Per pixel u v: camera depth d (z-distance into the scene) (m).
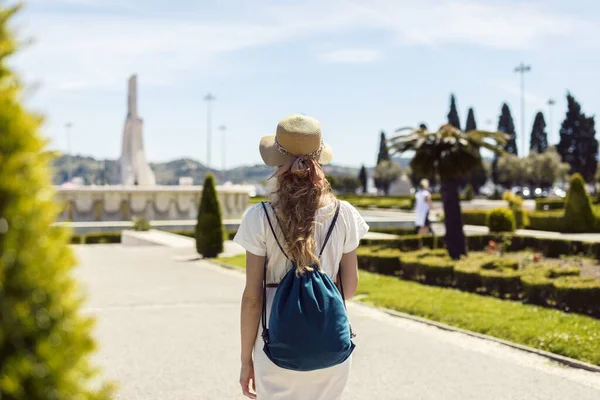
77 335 1.77
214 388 5.88
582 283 9.45
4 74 1.78
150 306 10.09
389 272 14.09
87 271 14.64
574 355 6.73
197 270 14.97
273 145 3.11
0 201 1.65
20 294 1.67
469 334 7.97
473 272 11.34
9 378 1.59
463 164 14.55
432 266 12.42
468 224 33.12
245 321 3.01
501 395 5.62
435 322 8.59
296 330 2.75
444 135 14.73
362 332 8.14
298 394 2.88
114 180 40.84
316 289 2.82
